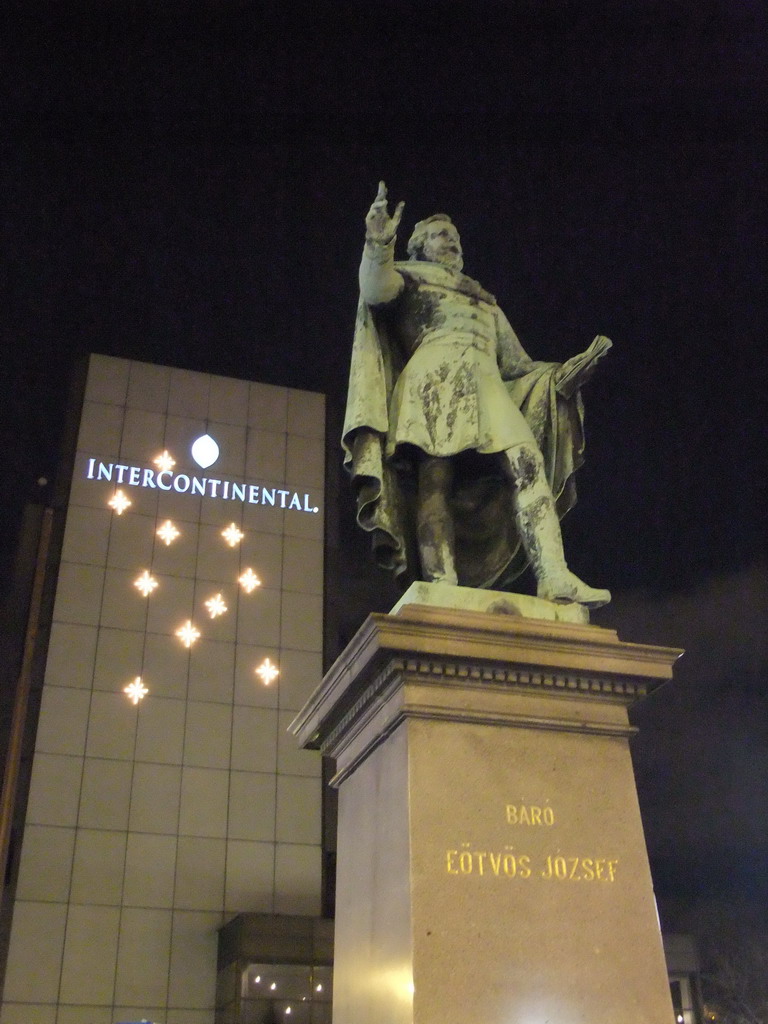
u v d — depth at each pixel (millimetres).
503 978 4355
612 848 4844
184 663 31484
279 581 33781
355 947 5047
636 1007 4469
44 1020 26016
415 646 4922
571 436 6723
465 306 6695
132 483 33719
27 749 28938
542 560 5895
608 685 5230
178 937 27906
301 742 6320
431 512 6094
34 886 27344
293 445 36375
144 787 29422
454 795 4754
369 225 6332
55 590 31344
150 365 35844
